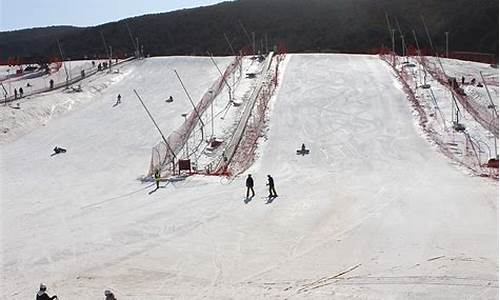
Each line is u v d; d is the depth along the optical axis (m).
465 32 102.94
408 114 41.44
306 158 33.62
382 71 54.97
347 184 27.64
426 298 13.85
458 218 21.14
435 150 34.09
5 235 21.64
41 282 16.73
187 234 20.84
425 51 89.06
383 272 15.91
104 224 22.67
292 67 58.41
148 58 69.44
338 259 17.34
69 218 23.83
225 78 55.44
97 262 18.28
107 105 50.03
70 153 37.53
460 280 14.93
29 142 40.72
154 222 22.61
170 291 15.44
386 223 20.89
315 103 44.97
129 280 16.53
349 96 46.53
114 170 33.38
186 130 40.12
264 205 24.38
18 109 46.34
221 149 36.16
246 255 18.20
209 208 24.36
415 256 17.11
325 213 22.66
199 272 16.88
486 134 36.69
